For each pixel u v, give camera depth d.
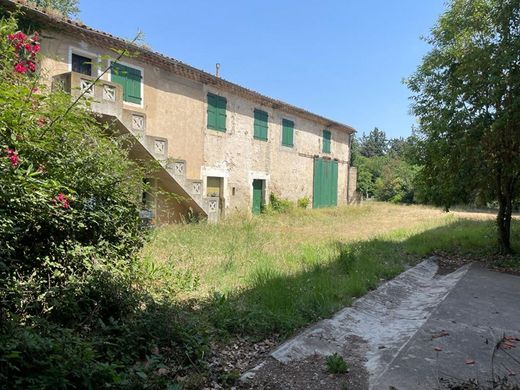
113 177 4.36
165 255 7.17
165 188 11.59
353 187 26.09
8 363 2.23
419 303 5.83
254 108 16.59
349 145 25.31
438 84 9.45
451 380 3.25
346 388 3.16
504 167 8.80
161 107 12.30
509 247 9.34
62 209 3.56
